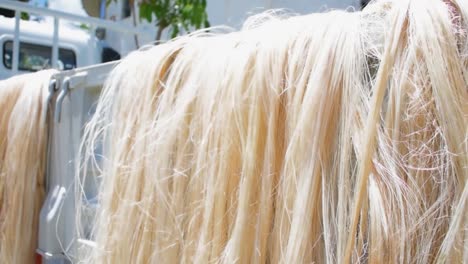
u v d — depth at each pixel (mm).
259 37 912
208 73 970
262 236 814
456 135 625
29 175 1603
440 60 637
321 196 746
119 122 1185
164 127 1036
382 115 703
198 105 985
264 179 822
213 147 924
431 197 666
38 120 1619
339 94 752
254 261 817
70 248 1478
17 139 1626
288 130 806
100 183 1340
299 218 740
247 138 847
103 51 3717
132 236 1087
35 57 3393
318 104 750
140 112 1127
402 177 673
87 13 3879
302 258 729
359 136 708
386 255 658
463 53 648
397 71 682
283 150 814
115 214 1144
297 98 783
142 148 1090
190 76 1023
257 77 852
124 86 1203
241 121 865
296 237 738
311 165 743
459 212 618
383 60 681
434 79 641
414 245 662
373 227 669
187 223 982
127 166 1126
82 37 3578
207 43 1050
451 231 623
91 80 1473
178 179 1001
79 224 1353
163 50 1146
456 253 615
